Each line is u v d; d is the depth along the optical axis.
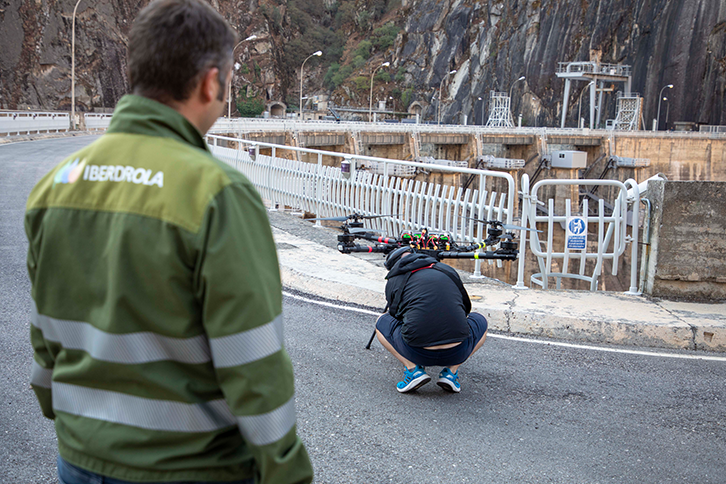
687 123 108.44
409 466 3.31
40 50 100.69
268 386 1.30
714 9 105.31
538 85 129.62
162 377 1.33
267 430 1.31
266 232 1.40
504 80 137.00
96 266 1.33
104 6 115.25
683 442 3.68
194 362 1.35
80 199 1.37
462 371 4.73
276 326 1.35
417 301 4.04
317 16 188.25
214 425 1.39
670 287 6.53
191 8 1.41
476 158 81.81
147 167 1.34
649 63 113.88
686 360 5.12
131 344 1.31
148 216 1.29
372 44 174.88
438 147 87.75
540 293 6.59
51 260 1.38
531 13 133.12
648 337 5.54
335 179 11.23
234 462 1.42
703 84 106.81
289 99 164.12
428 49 160.12
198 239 1.26
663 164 93.00
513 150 91.81
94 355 1.33
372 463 3.32
